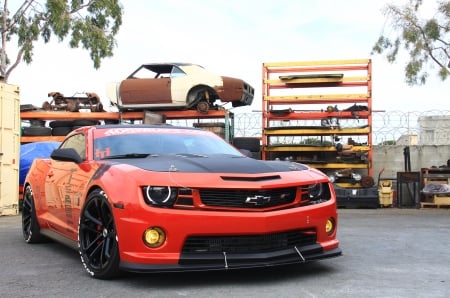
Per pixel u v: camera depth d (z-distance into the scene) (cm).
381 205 1267
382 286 425
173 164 455
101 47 1866
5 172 1083
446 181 1288
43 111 1402
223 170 444
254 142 1249
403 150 1443
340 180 1331
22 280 463
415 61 1620
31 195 682
